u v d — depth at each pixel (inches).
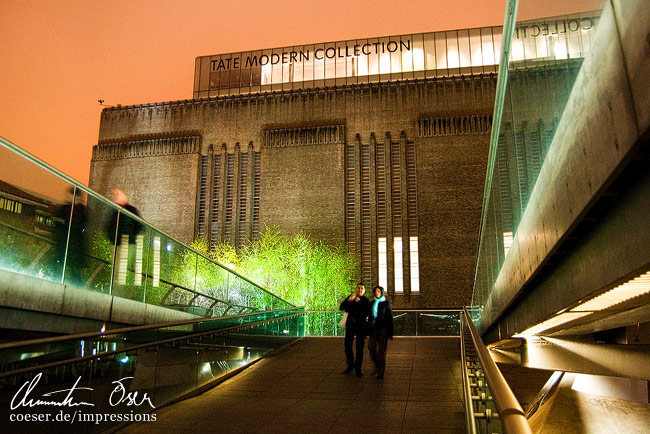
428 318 862.5
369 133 1803.6
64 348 237.0
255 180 1841.8
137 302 418.6
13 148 293.3
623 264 144.0
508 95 286.8
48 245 326.6
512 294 315.0
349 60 2162.9
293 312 681.6
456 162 1712.6
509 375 682.8
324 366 479.2
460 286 1640.0
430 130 1743.4
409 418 298.2
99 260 381.7
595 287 173.5
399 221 1726.1
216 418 303.3
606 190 135.6
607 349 374.6
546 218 202.5
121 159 1920.5
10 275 285.4
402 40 2142.0
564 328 369.4
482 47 2089.1
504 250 339.0
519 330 363.6
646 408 478.3
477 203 1678.2
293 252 1581.0
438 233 1679.4
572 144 159.3
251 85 2208.4
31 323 307.4
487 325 498.3
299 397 358.9
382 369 418.3
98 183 1913.1
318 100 1855.3
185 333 367.2
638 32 107.5
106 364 269.6
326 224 1733.5
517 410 109.4
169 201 1852.9
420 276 1663.4
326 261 1605.6
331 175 1769.2
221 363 429.1
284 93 1882.4
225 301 623.2
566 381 539.8
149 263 455.8
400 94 1809.8
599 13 132.0
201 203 1860.2
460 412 308.5
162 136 1932.8
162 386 331.6
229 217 1828.2
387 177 1750.7
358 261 1694.1
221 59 2257.6
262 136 1846.7
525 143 241.8
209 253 1749.5
